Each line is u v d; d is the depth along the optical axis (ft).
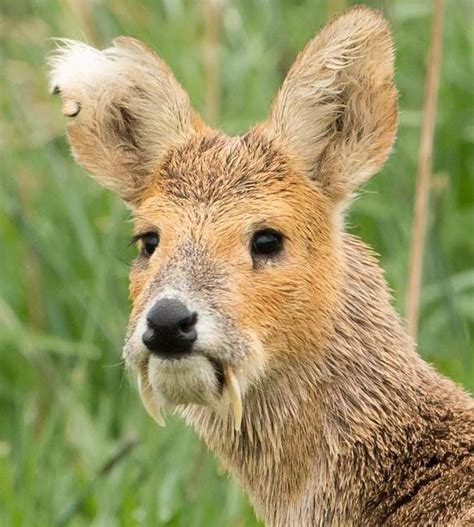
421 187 48.52
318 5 56.95
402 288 52.06
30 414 50.24
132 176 40.14
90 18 56.95
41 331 54.39
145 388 36.32
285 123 38.86
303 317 37.55
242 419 38.42
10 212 54.70
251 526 46.29
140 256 38.11
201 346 35.47
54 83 39.70
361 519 37.86
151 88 39.86
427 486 37.35
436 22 48.75
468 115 56.24
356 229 53.93
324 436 38.19
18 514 45.44
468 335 52.60
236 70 56.39
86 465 48.75
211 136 39.42
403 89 55.62
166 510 45.78
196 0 59.06
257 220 37.32
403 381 38.52
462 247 55.52
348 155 38.91
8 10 58.70
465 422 38.22
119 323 52.60
